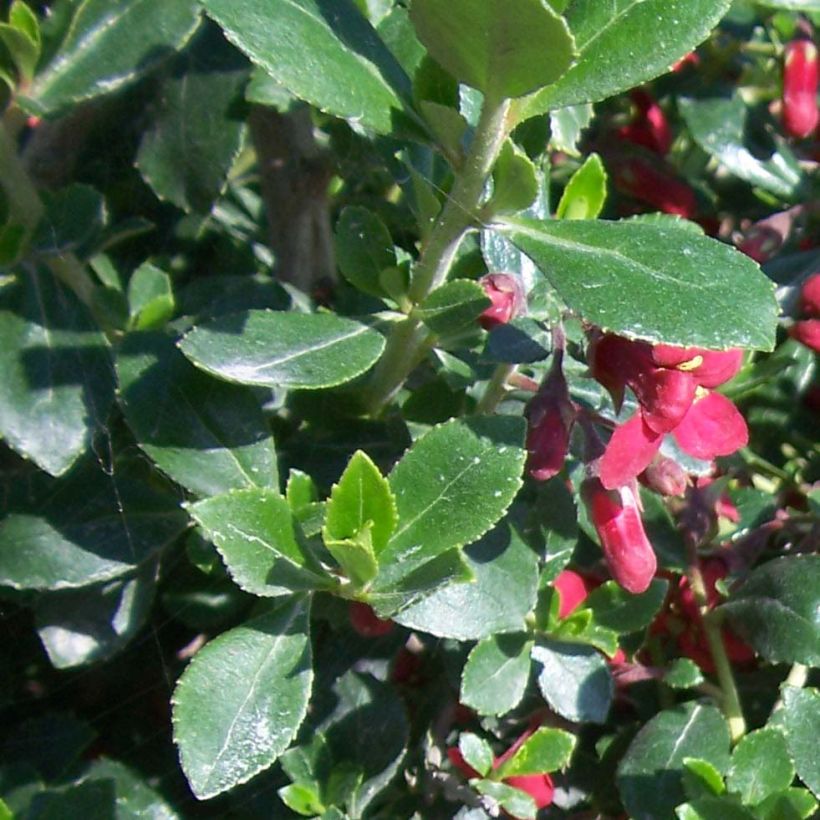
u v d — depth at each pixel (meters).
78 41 0.25
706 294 0.19
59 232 0.26
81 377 0.25
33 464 0.28
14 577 0.25
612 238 0.20
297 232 0.36
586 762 0.33
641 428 0.24
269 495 0.21
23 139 0.35
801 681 0.32
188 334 0.21
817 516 0.31
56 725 0.32
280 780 0.31
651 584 0.28
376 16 0.28
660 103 0.41
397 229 0.37
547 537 0.28
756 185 0.38
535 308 0.27
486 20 0.18
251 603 0.31
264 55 0.19
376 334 0.22
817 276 0.28
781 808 0.25
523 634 0.27
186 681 0.21
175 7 0.25
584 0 0.20
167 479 0.29
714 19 0.20
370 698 0.30
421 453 0.22
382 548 0.21
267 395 0.29
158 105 0.29
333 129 0.34
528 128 0.25
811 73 0.38
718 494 0.31
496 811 0.27
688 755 0.28
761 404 0.36
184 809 0.33
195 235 0.37
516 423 0.22
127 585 0.28
